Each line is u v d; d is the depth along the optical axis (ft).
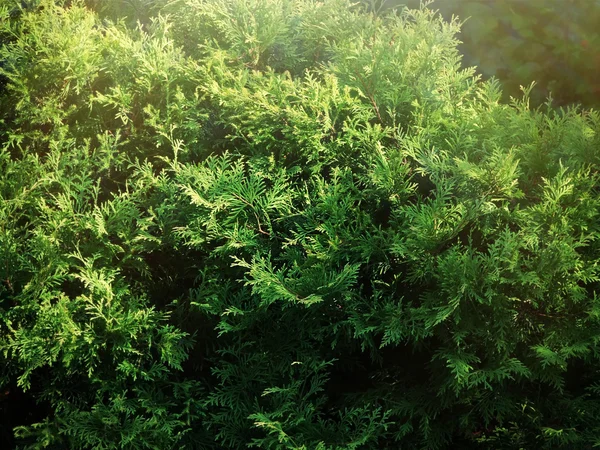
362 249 9.45
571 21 17.19
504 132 9.98
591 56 17.33
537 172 9.74
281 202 9.91
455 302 8.64
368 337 9.43
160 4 12.99
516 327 9.31
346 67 10.46
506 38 17.48
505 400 9.52
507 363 8.95
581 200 8.96
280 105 10.50
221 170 9.93
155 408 9.66
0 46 11.85
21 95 11.32
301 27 12.38
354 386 10.77
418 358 10.34
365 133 10.14
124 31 12.69
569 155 9.70
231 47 11.53
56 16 11.76
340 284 9.14
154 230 10.73
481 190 9.37
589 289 9.53
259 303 9.57
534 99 17.65
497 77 17.62
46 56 11.28
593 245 9.32
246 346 10.14
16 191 10.39
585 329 8.87
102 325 9.76
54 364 10.10
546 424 9.70
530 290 9.02
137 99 11.42
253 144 10.64
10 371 9.94
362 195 9.97
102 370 9.98
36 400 10.27
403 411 9.82
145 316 9.67
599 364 9.47
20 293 9.99
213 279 10.09
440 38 11.84
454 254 8.74
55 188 11.00
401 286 9.93
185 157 11.20
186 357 9.95
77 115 11.70
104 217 10.46
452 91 11.41
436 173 9.50
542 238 9.09
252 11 11.73
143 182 11.06
